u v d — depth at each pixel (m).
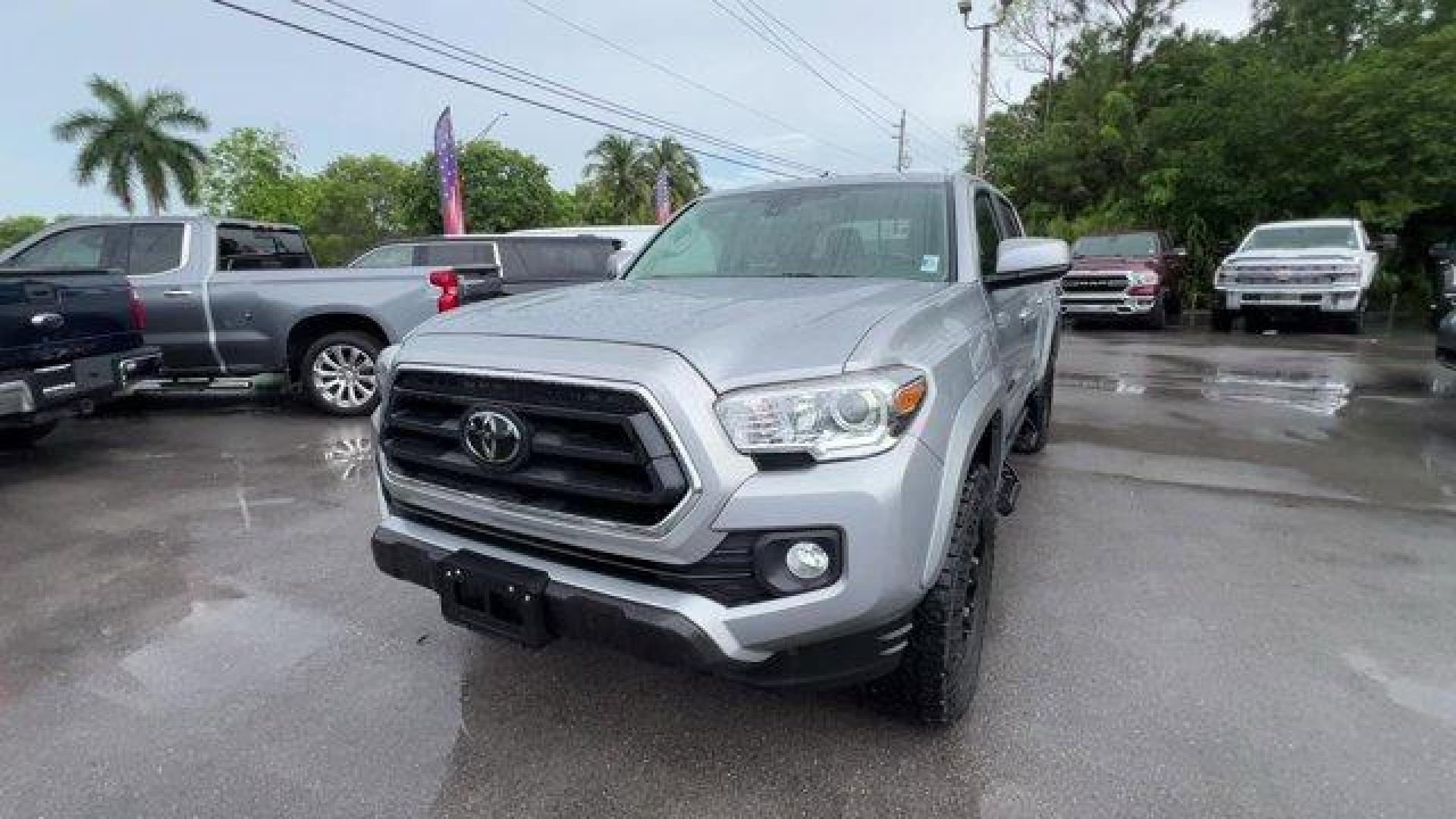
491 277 8.01
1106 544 4.16
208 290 7.18
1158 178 19.02
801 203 3.66
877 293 2.70
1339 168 16.25
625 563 2.11
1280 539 4.22
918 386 2.12
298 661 3.03
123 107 44.59
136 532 4.42
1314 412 7.46
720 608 2.00
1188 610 3.39
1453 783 2.31
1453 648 3.06
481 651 3.09
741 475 1.95
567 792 2.30
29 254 7.23
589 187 52.12
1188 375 9.62
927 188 3.54
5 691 2.86
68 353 5.48
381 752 2.49
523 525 2.22
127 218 7.33
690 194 51.94
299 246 8.69
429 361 2.35
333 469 5.67
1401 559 3.95
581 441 2.08
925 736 2.53
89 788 2.35
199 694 2.82
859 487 1.95
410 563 2.49
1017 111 33.22
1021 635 3.17
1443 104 15.19
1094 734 2.54
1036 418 5.66
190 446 6.39
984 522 2.72
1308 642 3.11
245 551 4.12
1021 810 2.21
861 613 1.99
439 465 2.35
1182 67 25.94
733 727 2.59
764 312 2.38
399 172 60.12
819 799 2.26
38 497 5.06
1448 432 6.62
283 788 2.33
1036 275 3.07
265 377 9.63
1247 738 2.52
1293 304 13.33
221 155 56.00
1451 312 6.77
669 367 1.99
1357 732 2.54
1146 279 14.28
